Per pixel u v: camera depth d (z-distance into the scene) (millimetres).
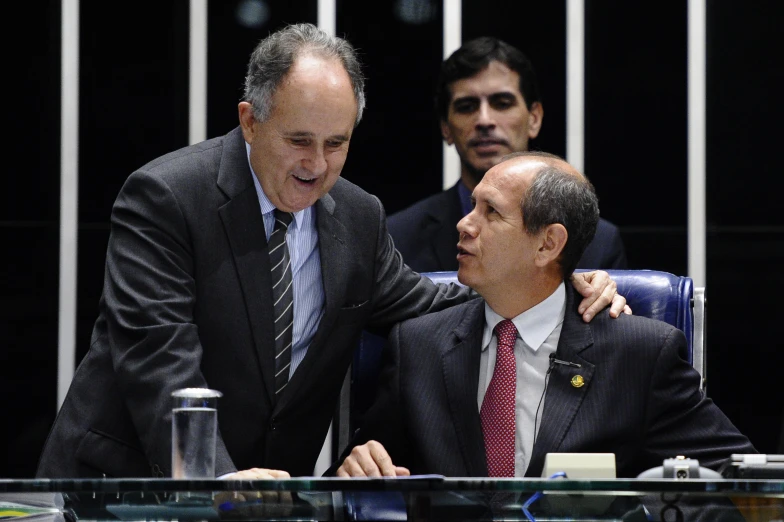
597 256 11875
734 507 5809
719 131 14297
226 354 8148
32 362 14031
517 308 8188
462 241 8195
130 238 8055
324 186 8062
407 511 5766
